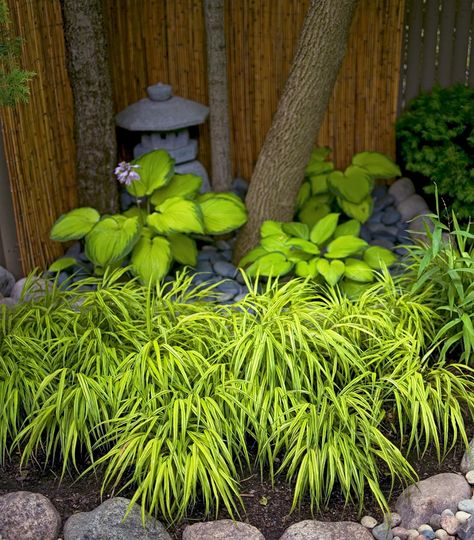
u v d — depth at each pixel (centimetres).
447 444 309
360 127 466
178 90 456
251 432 295
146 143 430
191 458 280
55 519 280
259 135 467
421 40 455
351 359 302
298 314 317
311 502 279
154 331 327
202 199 413
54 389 309
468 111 432
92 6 388
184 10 438
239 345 306
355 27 446
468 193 413
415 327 328
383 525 279
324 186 438
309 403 296
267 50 448
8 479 298
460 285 318
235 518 283
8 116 372
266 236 390
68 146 420
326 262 372
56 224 391
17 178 384
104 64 400
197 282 401
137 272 377
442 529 276
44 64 392
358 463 284
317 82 377
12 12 362
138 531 274
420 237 434
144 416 293
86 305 334
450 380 308
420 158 432
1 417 300
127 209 434
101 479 297
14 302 381
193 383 307
